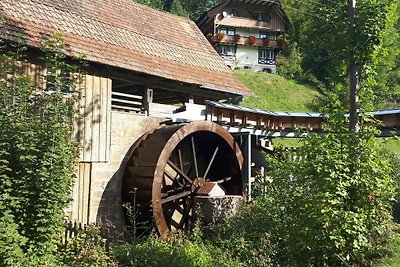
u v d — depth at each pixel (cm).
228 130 1291
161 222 1019
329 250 659
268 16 3847
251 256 851
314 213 622
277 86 3105
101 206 1027
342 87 734
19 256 641
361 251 697
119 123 1074
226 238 959
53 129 713
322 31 754
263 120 1379
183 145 1298
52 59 788
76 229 821
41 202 692
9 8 937
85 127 998
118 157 1066
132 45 1172
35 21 964
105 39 1104
